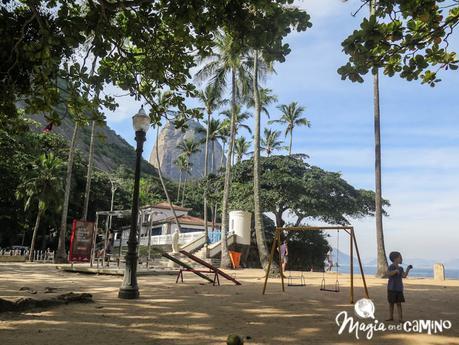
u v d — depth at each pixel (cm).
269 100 4294
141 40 965
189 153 8675
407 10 659
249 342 603
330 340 625
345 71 775
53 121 912
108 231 2450
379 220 2511
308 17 761
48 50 775
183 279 1833
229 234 3712
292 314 865
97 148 11662
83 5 892
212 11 784
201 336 638
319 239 4906
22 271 2098
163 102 1119
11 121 1080
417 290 1581
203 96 4972
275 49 791
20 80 894
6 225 5272
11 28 837
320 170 4750
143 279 1761
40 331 644
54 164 4206
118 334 641
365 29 712
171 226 5772
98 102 1041
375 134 2612
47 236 5862
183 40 927
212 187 5138
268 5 725
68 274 1961
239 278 2048
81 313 823
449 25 740
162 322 752
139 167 1162
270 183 4478
